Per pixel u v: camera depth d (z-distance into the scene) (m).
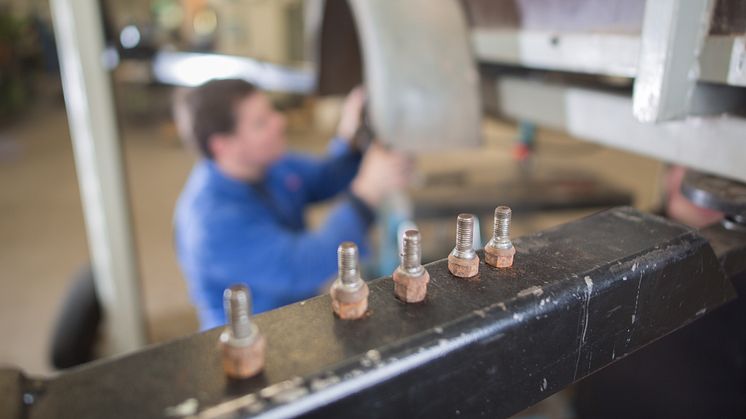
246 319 0.27
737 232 0.47
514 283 0.35
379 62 0.81
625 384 0.62
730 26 0.42
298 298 1.26
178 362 0.29
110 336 1.60
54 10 1.15
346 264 0.31
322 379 0.27
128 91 4.78
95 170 1.26
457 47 0.82
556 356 0.35
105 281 1.36
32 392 0.27
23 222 2.94
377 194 1.25
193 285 1.30
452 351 0.30
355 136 1.54
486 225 1.73
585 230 0.42
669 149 0.57
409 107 0.81
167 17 4.27
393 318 0.32
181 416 0.25
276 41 4.10
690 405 0.56
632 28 0.56
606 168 3.47
